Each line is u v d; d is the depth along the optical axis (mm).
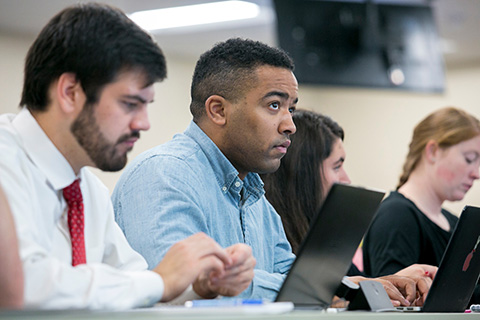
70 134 1468
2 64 6363
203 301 1374
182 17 6430
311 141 2656
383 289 1841
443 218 3359
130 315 1036
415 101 8086
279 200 2635
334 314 1262
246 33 6887
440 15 6660
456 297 2043
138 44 1441
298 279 1603
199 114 2201
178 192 1924
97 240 1663
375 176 8141
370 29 5938
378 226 3068
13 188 1383
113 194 2057
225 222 2115
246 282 1617
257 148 2125
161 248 1812
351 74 5914
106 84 1422
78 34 1432
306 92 8297
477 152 3266
